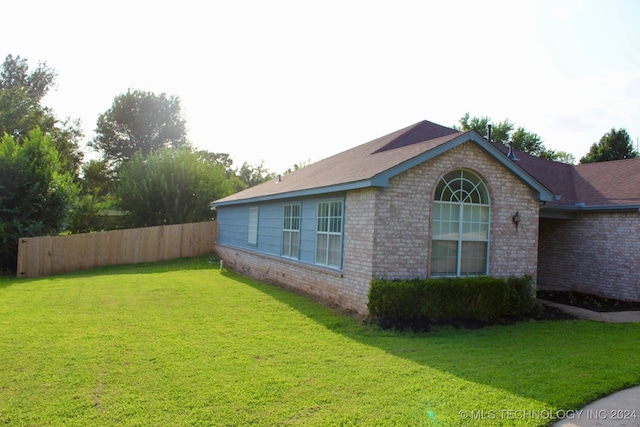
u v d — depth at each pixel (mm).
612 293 13023
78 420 4164
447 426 4137
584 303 12109
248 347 6699
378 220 8852
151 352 6316
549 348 7090
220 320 8477
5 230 17031
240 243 18141
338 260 10258
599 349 7066
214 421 4184
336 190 9852
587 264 13805
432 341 7449
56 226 19453
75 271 17594
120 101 44719
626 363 6234
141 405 4516
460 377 5500
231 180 32000
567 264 14438
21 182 17906
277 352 6484
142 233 20016
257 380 5281
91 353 6227
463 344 7281
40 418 4195
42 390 4883
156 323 8148
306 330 7867
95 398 4688
